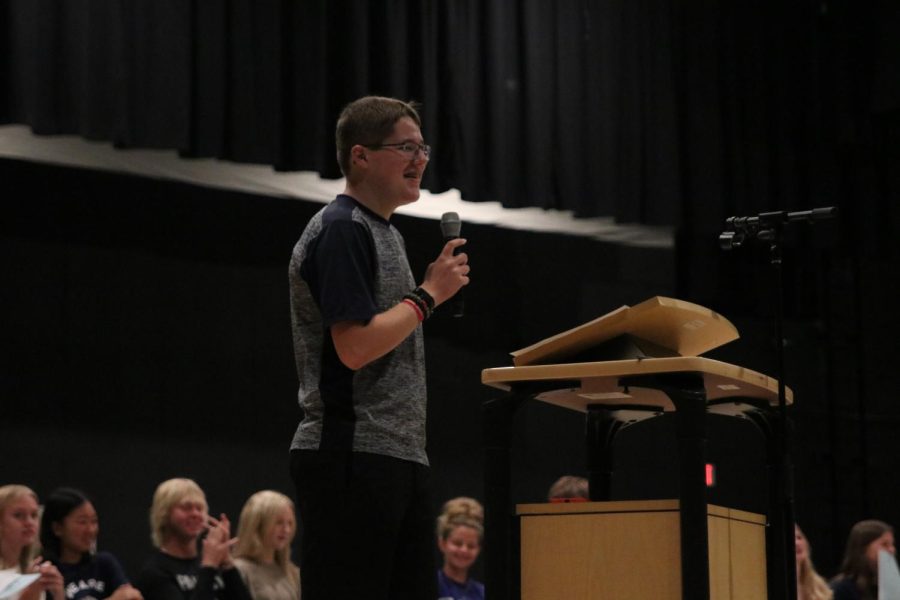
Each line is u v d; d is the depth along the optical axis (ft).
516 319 38.60
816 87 41.24
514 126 35.88
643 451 39.75
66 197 31.27
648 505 12.02
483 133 35.42
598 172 37.09
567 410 39.11
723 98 39.78
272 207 34.58
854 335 42.27
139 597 24.70
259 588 26.43
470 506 31.30
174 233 32.89
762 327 41.50
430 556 12.22
